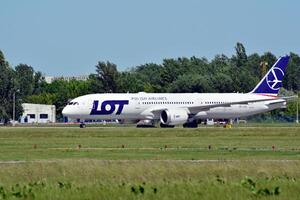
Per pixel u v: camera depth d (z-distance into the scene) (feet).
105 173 401.08
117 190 312.29
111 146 642.22
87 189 316.60
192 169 412.98
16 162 451.53
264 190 306.35
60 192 307.99
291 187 320.09
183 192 306.14
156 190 310.24
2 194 303.68
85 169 412.57
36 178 387.55
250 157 513.04
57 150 587.27
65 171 408.46
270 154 544.21
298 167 423.23
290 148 614.34
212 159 487.61
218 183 336.08
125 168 414.21
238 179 370.94
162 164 430.20
